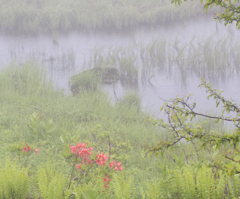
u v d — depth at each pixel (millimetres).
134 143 6273
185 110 3080
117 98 9836
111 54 14859
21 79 10500
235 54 13539
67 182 3754
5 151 5035
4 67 11484
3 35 18250
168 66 13273
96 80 11117
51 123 6305
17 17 19141
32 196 3623
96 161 3859
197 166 3721
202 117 7578
